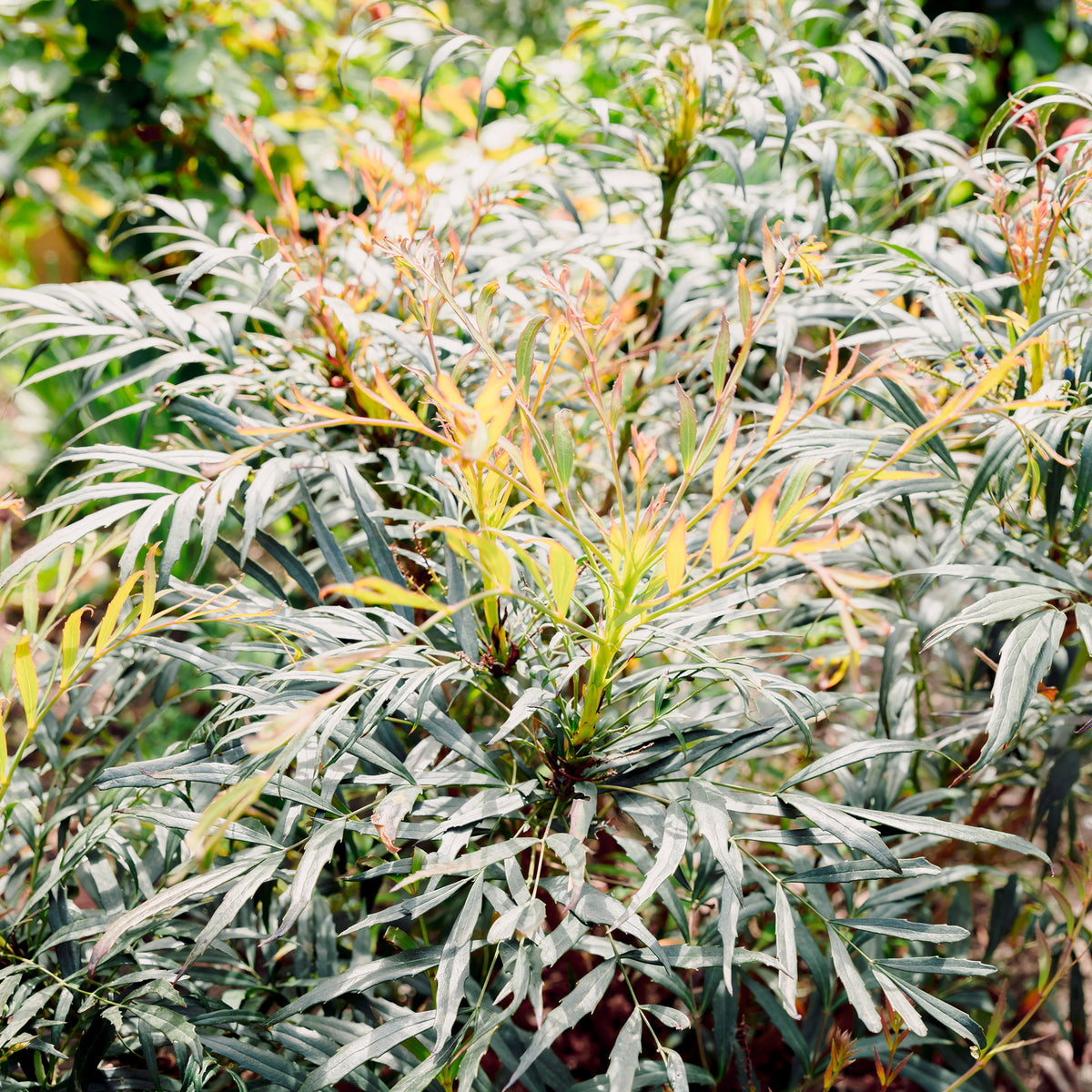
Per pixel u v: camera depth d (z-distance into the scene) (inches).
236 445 44.6
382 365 42.6
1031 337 25.3
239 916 42.4
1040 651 30.5
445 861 27.4
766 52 47.4
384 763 30.3
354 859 43.3
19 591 40.7
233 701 31.9
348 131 64.1
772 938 50.7
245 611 34.3
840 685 64.9
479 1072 32.4
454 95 65.0
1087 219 43.5
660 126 50.2
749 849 52.7
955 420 26.3
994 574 33.7
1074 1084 52.6
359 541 50.4
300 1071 30.1
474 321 32.2
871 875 28.7
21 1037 31.0
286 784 29.7
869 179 71.4
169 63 69.6
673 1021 26.7
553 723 31.9
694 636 34.4
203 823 20.6
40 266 95.9
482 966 41.0
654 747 31.9
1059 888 32.8
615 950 28.4
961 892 47.3
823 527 46.6
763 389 63.7
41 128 74.4
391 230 41.8
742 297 27.3
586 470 53.6
